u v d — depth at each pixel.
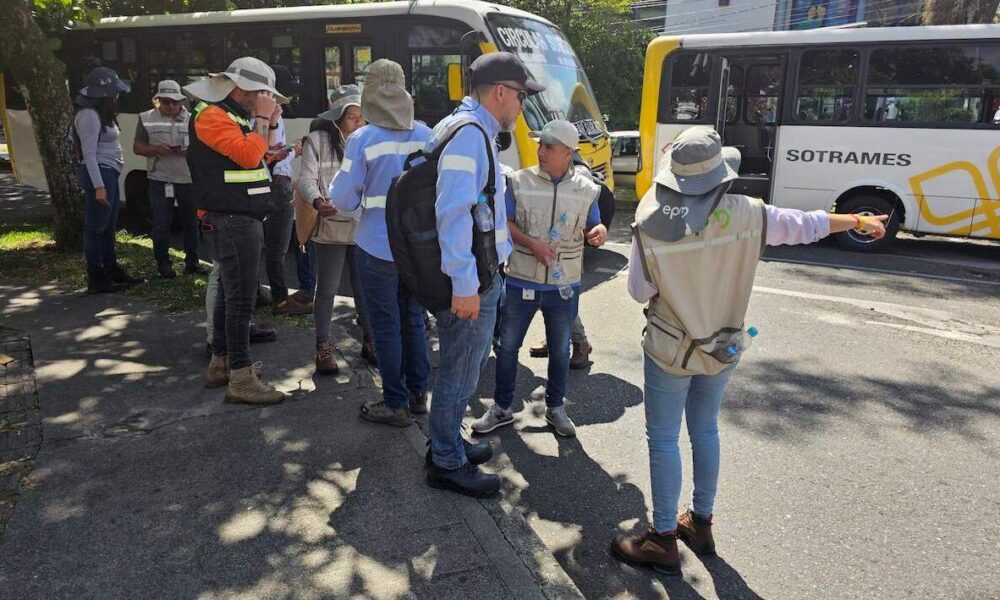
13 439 3.79
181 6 12.03
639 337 6.04
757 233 2.70
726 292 2.76
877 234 2.74
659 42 11.05
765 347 5.80
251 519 3.12
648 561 3.05
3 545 2.90
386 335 3.88
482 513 3.21
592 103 9.60
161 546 2.92
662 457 2.97
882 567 3.10
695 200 2.65
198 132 3.87
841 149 9.85
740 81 12.10
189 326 5.61
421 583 2.76
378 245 3.76
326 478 3.47
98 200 6.20
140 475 3.45
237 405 4.23
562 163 3.88
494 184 3.04
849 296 7.34
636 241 2.76
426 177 2.99
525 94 3.12
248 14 9.65
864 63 9.65
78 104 6.12
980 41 9.06
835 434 4.32
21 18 7.55
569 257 4.01
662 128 11.27
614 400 4.76
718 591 2.95
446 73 8.58
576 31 19.45
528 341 5.88
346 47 9.13
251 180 3.99
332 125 4.68
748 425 4.45
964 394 4.91
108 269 6.53
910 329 6.26
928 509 3.54
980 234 9.34
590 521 3.42
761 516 3.47
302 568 2.82
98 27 10.71
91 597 2.63
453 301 2.96
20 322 5.68
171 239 9.97
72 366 4.79
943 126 9.28
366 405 4.10
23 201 13.66
